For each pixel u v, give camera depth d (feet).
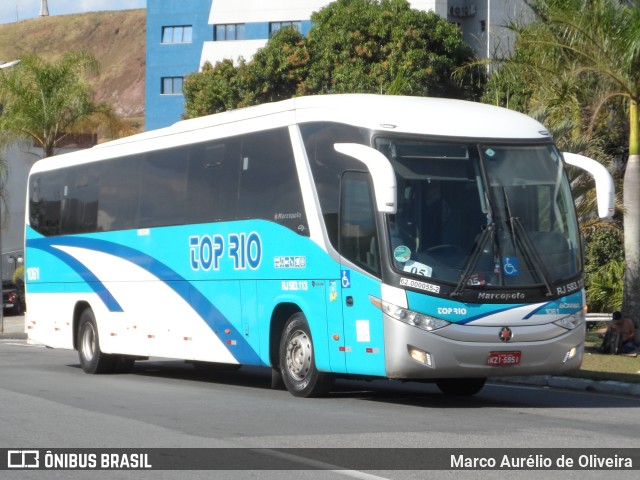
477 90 169.17
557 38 83.05
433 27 171.12
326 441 39.50
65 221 81.92
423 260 49.39
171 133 69.26
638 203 83.66
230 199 62.13
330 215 53.42
